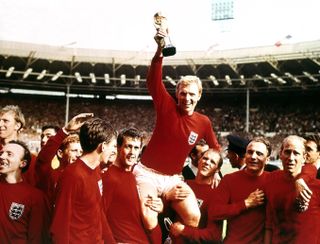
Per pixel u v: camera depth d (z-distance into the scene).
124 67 35.41
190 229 4.71
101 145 4.01
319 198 4.48
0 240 3.94
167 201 4.91
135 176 4.89
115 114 41.62
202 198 5.30
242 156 5.96
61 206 3.74
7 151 4.06
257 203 4.62
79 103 42.00
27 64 32.69
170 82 37.44
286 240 4.49
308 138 5.39
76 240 3.77
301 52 28.81
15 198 4.02
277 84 36.38
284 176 4.66
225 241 4.82
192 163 6.50
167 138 4.68
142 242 4.63
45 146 4.52
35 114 39.97
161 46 4.39
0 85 39.34
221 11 32.44
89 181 3.91
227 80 35.44
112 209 4.60
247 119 35.53
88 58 32.91
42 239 4.17
